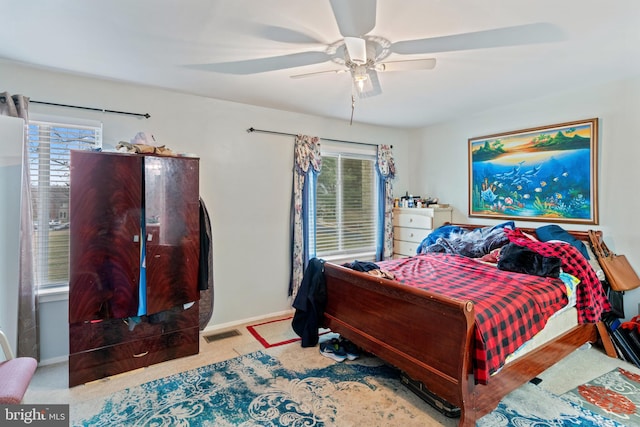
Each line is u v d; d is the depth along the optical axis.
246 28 1.96
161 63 2.49
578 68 2.64
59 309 2.74
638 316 2.84
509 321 1.98
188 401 2.19
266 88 3.06
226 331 3.41
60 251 2.78
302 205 3.94
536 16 1.83
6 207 2.25
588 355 2.79
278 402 2.16
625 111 2.91
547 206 3.46
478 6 1.73
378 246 4.68
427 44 2.17
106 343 2.51
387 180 4.70
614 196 3.00
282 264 3.91
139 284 2.62
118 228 2.54
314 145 4.02
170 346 2.76
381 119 4.32
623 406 2.10
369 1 1.68
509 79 2.88
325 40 2.11
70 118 2.75
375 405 2.12
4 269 2.24
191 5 1.72
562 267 2.69
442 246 3.81
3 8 1.74
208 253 3.03
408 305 2.10
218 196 3.47
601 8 1.76
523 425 1.92
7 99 2.40
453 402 1.79
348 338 2.67
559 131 3.33
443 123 4.54
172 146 3.21
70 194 2.38
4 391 1.48
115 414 2.06
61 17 1.84
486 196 4.04
